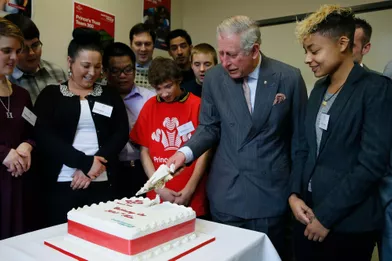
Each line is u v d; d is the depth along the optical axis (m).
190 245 1.09
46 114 1.68
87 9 2.64
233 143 1.48
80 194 1.67
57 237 1.15
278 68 1.48
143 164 1.84
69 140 1.69
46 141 1.63
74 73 1.72
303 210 1.29
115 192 1.79
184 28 3.72
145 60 2.59
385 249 1.25
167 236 1.07
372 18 2.70
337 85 1.26
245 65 1.39
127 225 1.01
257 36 1.37
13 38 1.49
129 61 2.13
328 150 1.25
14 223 1.61
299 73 1.50
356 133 1.19
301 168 1.41
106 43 2.81
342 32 1.17
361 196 1.16
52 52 2.42
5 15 2.11
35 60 2.03
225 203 1.48
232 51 1.35
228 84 1.51
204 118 1.61
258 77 1.46
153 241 1.02
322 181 1.25
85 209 1.20
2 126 1.57
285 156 1.51
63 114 1.68
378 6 2.65
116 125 1.81
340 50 1.19
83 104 1.72
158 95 1.85
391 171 1.22
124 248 0.97
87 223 1.07
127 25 3.04
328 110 1.27
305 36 1.21
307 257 1.38
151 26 3.30
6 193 1.58
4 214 1.57
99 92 1.79
